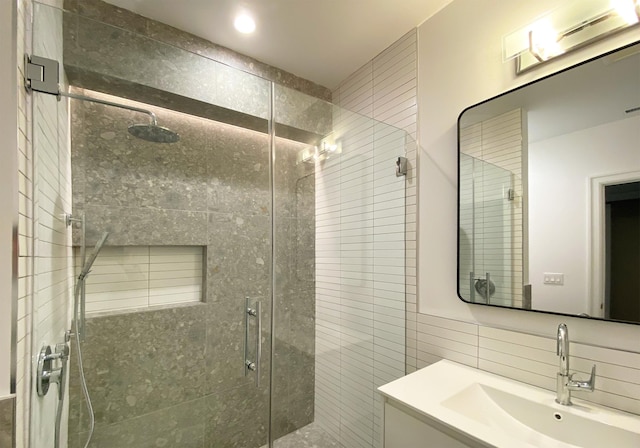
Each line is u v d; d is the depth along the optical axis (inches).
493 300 50.7
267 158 79.0
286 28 66.1
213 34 68.0
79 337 56.9
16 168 29.5
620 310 37.9
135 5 59.2
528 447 31.0
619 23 39.0
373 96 76.9
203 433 70.2
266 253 79.7
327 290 84.0
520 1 48.4
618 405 37.8
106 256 61.5
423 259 62.7
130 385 62.6
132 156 63.2
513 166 48.8
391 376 68.0
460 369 52.2
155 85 59.0
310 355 82.2
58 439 46.4
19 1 31.2
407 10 60.9
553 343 43.6
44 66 38.3
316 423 80.4
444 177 59.3
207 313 72.0
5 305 28.5
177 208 68.7
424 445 38.9
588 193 40.9
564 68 43.6
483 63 53.3
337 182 81.1
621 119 38.5
